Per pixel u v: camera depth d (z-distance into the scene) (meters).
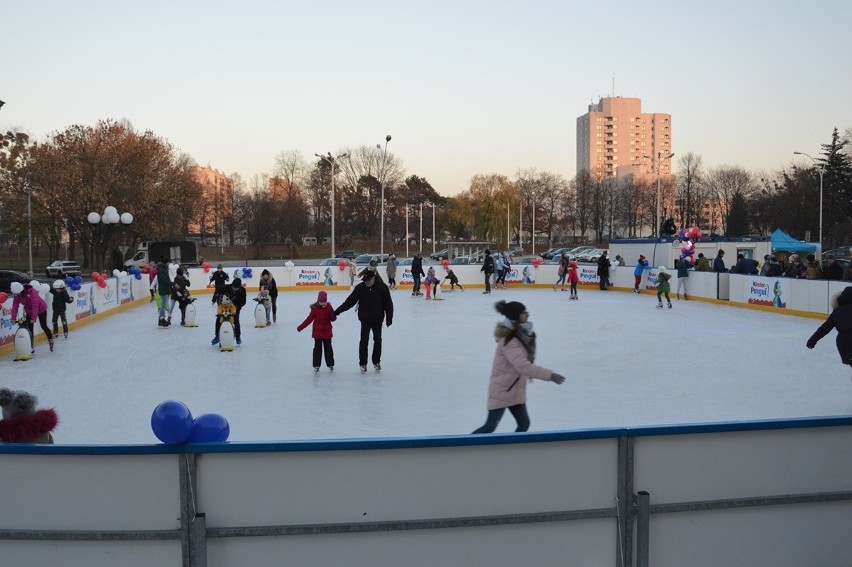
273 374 11.51
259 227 75.12
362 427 8.07
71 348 14.44
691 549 3.72
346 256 61.75
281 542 3.40
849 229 61.72
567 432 3.54
